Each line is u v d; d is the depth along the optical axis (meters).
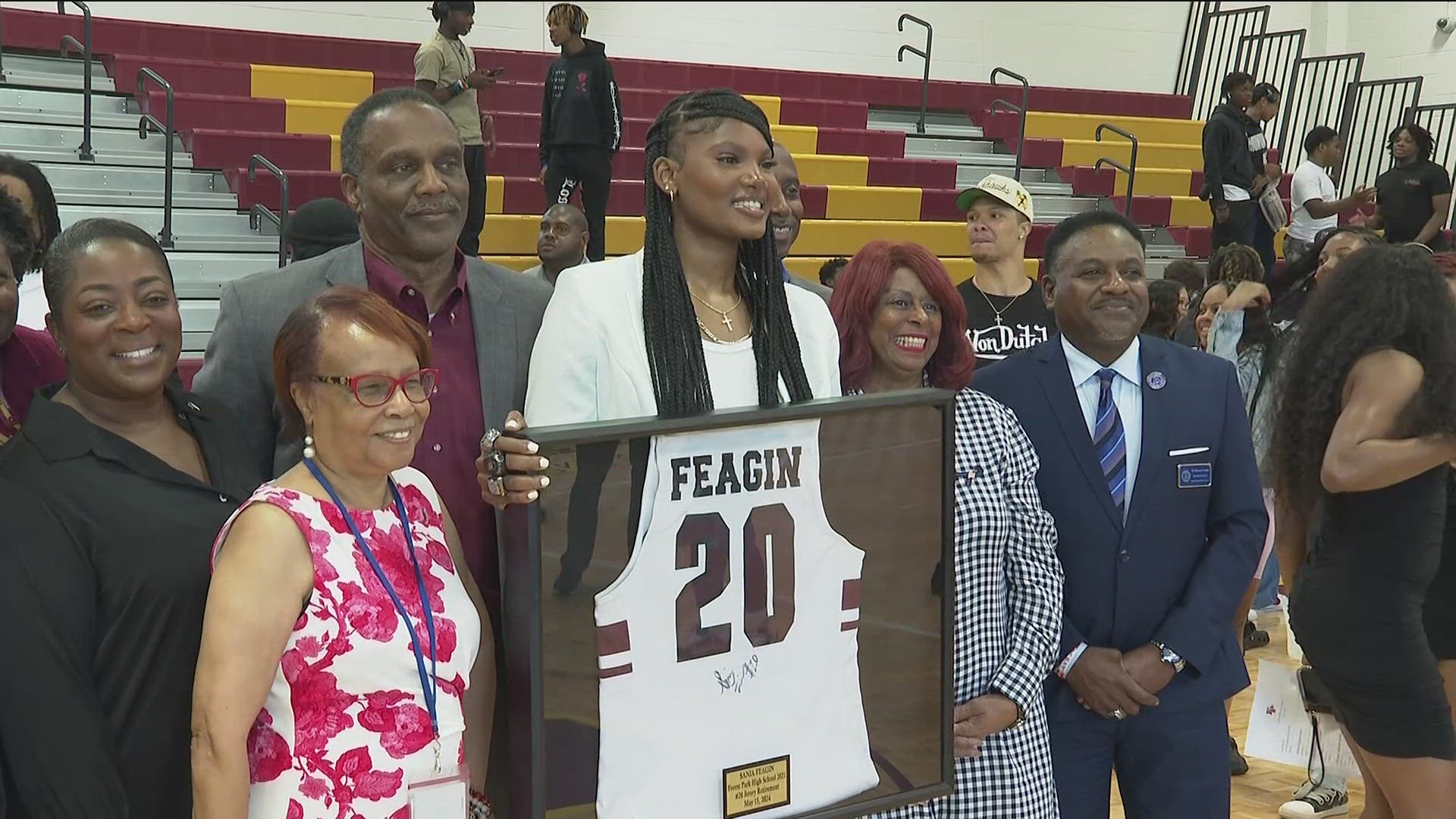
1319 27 12.16
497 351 2.07
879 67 11.04
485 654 1.83
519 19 9.55
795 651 1.75
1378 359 2.58
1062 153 10.41
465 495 2.01
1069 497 2.48
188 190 7.03
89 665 1.65
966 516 2.24
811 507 1.75
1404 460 2.50
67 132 6.86
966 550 2.24
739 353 1.90
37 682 1.58
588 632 1.60
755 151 1.84
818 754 1.77
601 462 1.60
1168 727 2.44
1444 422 2.49
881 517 1.81
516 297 2.13
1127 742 2.47
